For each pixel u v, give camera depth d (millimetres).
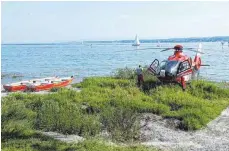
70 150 11297
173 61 22188
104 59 88938
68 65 70125
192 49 24875
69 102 18203
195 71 24312
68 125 14000
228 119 16672
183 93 20766
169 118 16281
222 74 47562
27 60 90750
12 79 44250
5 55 125812
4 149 10984
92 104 18031
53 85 28172
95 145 11891
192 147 12680
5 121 13984
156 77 22875
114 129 13898
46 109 15719
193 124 15180
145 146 12516
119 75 26312
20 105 16016
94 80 25172
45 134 13469
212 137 14039
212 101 20203
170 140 13578
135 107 17609
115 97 19328
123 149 11727
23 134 13023
